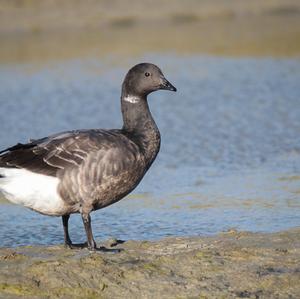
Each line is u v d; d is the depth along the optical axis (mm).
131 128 12031
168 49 34656
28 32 37625
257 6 44406
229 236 11797
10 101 25812
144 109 12117
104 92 26797
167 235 12789
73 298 9484
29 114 24016
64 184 10930
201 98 25969
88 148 11000
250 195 15211
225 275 9953
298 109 23859
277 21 41562
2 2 39906
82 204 11133
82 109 24547
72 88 27531
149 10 42062
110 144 11125
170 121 22953
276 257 10523
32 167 11000
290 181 16203
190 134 21266
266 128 21594
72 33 37781
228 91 26812
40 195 11000
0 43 36031
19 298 9445
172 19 41281
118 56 33062
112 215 14211
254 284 9688
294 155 18656
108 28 39000
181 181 16609
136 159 11375
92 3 41312
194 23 41125
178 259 10477
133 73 12141
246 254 10648
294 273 9953
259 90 26797
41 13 39531
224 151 19312
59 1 40750
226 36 37625
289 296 9383
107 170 11047
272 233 11891
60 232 13398
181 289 9609
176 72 30266
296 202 14555
